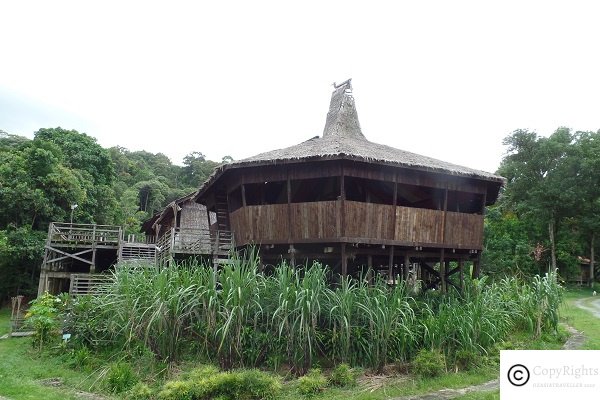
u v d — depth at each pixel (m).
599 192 38.00
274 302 11.18
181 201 25.22
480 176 15.22
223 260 16.56
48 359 12.60
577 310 23.94
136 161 74.50
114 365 10.66
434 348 11.51
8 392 9.45
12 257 25.61
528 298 15.26
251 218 15.22
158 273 11.80
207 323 10.91
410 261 18.16
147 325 10.95
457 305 13.28
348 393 9.68
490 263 38.12
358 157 13.32
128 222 46.88
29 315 14.71
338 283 14.03
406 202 17.38
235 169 15.12
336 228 14.05
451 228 15.84
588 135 39.47
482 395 9.42
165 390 9.08
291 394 9.53
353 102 20.00
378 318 11.03
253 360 10.76
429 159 16.44
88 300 14.08
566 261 39.81
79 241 22.48
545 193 39.03
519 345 13.38
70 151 36.66
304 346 10.55
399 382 10.35
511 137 43.12
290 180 14.88
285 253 15.62
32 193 27.19
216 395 9.12
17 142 41.31
